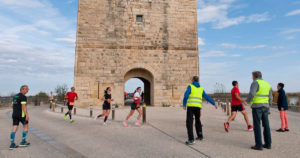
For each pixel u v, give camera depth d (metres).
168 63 20.73
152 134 7.94
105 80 19.61
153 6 21.00
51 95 22.88
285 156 5.23
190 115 6.51
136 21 20.62
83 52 19.38
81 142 6.93
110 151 5.86
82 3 19.73
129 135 7.83
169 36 20.98
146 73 21.20
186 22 21.42
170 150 5.84
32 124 11.12
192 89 6.66
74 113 15.34
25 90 6.68
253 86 5.95
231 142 6.66
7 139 7.53
